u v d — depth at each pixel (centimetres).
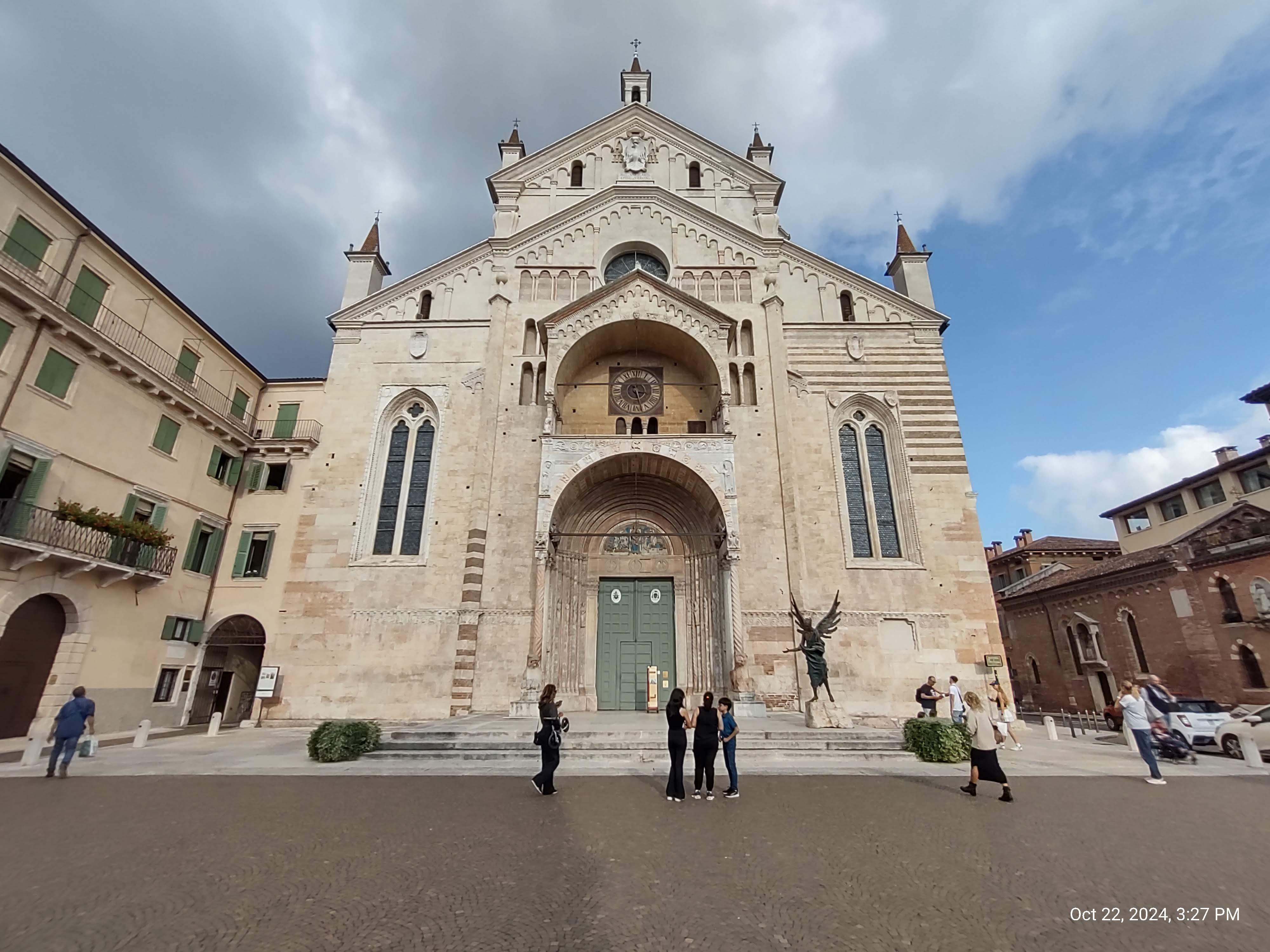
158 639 2609
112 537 2316
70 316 2172
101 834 1009
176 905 715
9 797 1297
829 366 3153
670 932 650
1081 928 661
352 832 1023
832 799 1277
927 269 3409
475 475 2830
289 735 2417
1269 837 998
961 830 1036
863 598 2758
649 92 4072
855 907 715
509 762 1730
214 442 2964
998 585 5994
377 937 636
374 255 3434
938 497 2939
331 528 2858
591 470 2716
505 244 3319
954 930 655
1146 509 4603
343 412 3059
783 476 2836
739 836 998
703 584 2819
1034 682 4728
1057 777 1576
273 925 664
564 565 2805
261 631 2944
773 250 3356
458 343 3162
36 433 2102
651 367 3191
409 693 2592
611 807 1209
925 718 1841
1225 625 3212
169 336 2739
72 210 2259
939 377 3142
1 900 729
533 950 609
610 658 2811
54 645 2211
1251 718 2067
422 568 2772
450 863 866
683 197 3534
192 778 1530
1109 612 3944
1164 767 1766
